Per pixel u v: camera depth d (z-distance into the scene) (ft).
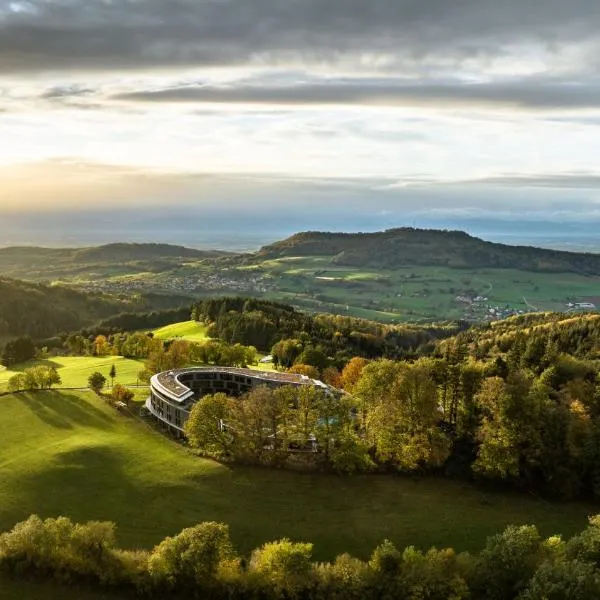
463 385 306.55
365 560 216.13
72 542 203.10
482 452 268.41
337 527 236.02
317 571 193.36
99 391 419.33
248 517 242.99
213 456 295.07
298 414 288.71
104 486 268.00
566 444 267.18
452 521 239.71
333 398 298.15
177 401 345.72
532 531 192.03
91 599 191.83
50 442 322.14
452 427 305.94
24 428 343.87
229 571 194.29
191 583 193.16
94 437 326.03
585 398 306.76
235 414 291.79
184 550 196.34
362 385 313.73
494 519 242.37
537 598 162.71
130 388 457.27
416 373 288.92
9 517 244.63
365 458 272.10
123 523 240.32
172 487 265.75
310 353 524.52
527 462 265.75
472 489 266.16
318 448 290.35
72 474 278.05
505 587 180.24
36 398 396.78
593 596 159.22
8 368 613.11
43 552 201.77
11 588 195.00
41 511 248.93
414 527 235.61
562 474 260.21
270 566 192.65
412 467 270.67
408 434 281.95
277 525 237.25
